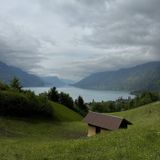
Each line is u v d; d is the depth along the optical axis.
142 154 25.31
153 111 106.06
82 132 94.75
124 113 120.50
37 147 37.09
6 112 94.75
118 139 33.66
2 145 42.66
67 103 173.38
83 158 26.97
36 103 103.00
